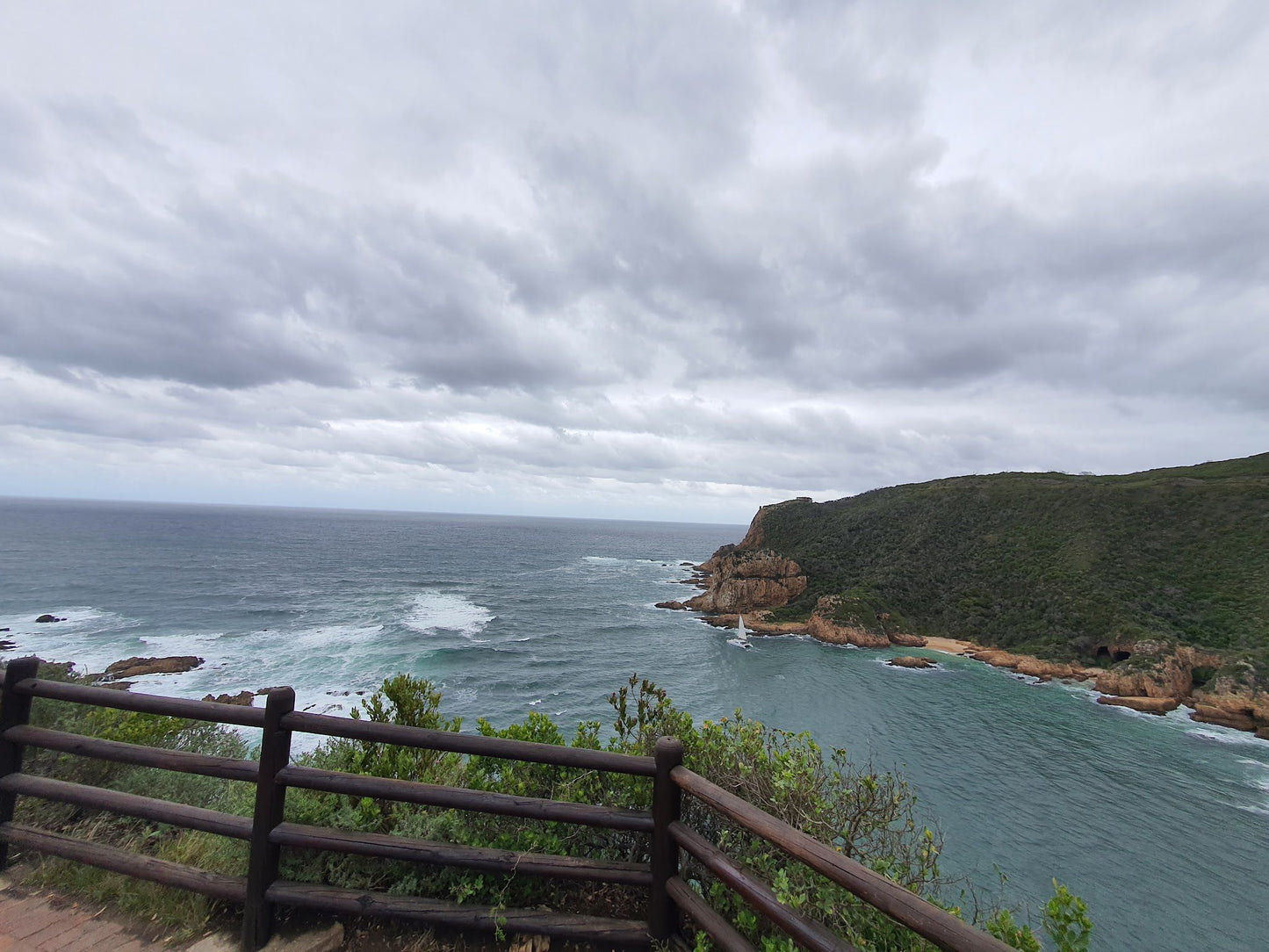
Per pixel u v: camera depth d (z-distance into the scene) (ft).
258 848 9.53
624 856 12.07
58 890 10.66
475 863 9.63
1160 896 57.98
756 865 9.82
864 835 11.38
